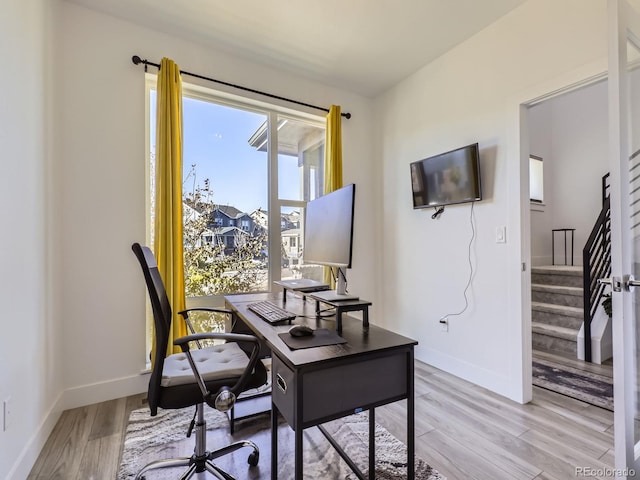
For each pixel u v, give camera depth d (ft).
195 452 4.72
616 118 4.45
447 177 8.71
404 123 10.50
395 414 6.72
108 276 7.38
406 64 9.61
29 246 5.28
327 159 10.55
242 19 7.64
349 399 3.87
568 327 10.63
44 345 5.86
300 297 7.75
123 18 7.59
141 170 7.79
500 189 7.63
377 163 11.71
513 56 7.34
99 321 7.25
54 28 6.56
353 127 11.38
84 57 7.18
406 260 10.43
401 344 4.23
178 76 7.98
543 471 4.94
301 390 3.54
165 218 7.69
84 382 7.07
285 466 5.15
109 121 7.43
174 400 4.34
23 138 5.11
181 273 7.93
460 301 8.61
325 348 4.04
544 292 11.80
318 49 8.83
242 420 6.51
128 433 6.00
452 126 8.84
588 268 9.47
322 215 6.36
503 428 6.12
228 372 4.66
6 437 4.39
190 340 4.24
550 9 6.67
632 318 4.64
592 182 14.66
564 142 15.57
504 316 7.50
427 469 4.97
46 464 5.15
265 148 10.00
